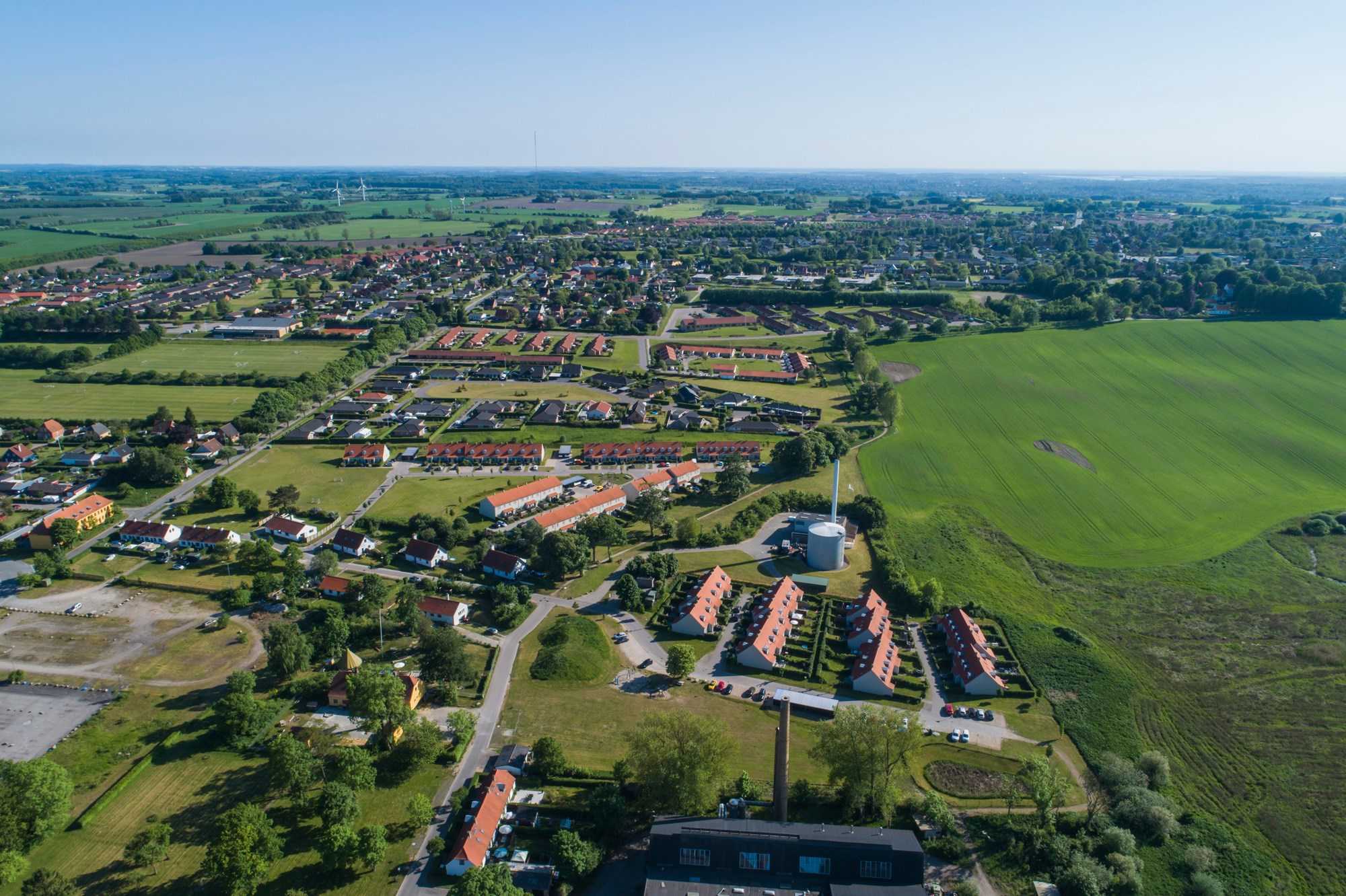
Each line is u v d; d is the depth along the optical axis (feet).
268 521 641.40
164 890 317.42
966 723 432.66
